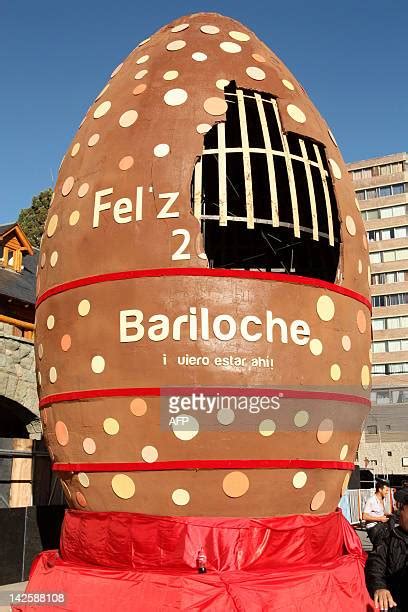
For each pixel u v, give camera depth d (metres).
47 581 7.67
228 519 7.18
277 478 7.21
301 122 8.34
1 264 18.75
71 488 7.88
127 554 7.28
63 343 7.82
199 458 7.04
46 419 8.20
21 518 11.83
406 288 58.97
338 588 7.37
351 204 8.56
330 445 7.65
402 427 48.75
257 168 9.58
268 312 7.29
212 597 6.60
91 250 7.74
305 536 7.46
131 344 7.24
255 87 8.38
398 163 62.28
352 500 22.47
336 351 7.72
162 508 7.19
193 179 7.91
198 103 8.00
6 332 16.84
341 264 8.06
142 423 7.14
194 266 7.25
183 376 7.06
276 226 7.40
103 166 8.05
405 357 57.50
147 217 7.49
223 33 9.10
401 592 4.96
